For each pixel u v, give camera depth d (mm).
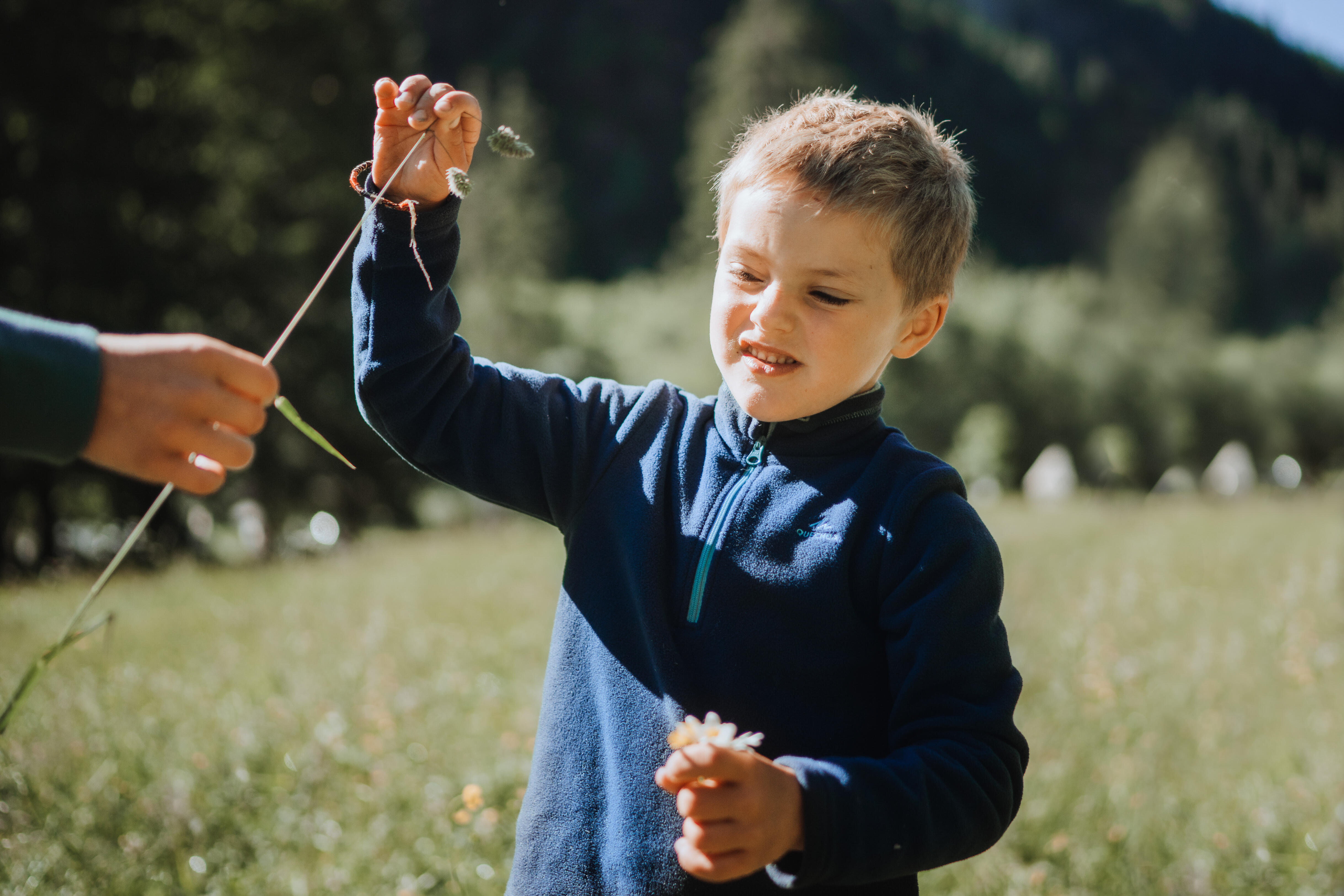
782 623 1463
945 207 1539
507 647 6051
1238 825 3750
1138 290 87125
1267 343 90812
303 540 17297
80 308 20312
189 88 22062
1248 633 7168
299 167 24469
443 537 15125
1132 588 8812
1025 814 3629
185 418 911
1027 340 65875
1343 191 138125
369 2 27219
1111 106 146125
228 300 22141
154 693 4801
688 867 1114
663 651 1479
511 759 3766
